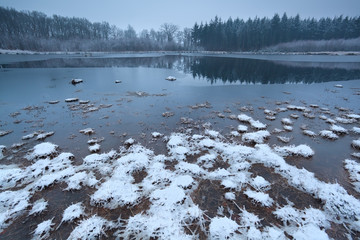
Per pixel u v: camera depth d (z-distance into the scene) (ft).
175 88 69.05
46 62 148.77
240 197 19.40
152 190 20.24
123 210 17.88
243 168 23.49
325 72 105.19
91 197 18.83
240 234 15.71
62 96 56.85
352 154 26.94
